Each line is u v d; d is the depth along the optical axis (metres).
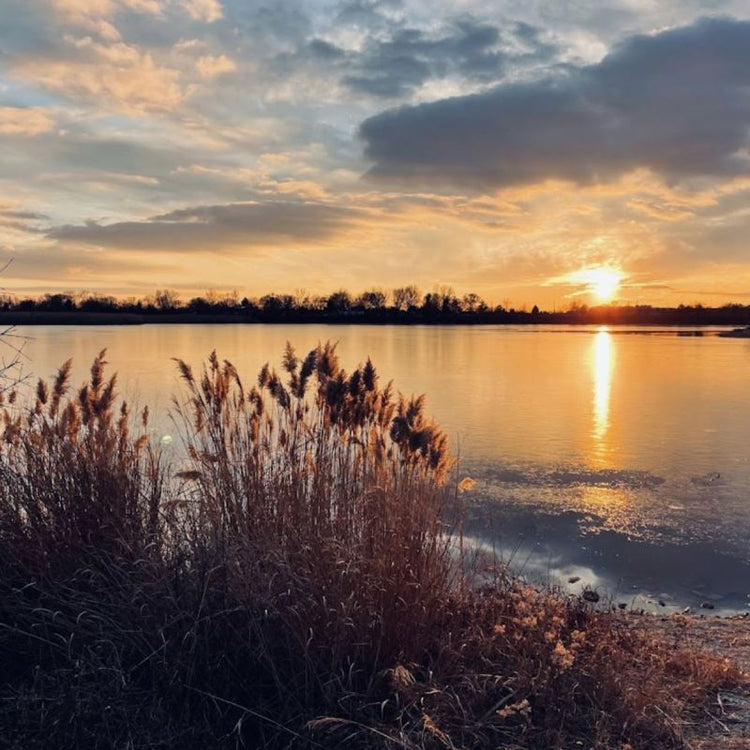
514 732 3.81
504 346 67.31
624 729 3.88
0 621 4.29
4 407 5.50
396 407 5.34
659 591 7.79
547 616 4.85
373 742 3.61
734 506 11.34
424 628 4.33
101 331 99.12
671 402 25.19
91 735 3.61
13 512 4.73
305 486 4.81
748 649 5.63
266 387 5.29
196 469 5.10
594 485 12.69
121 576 4.36
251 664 4.03
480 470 13.83
